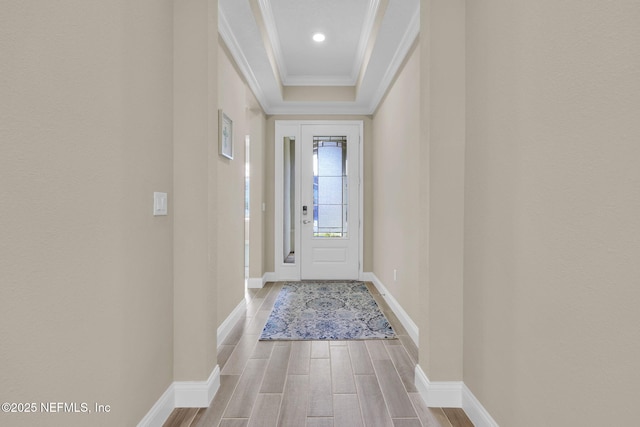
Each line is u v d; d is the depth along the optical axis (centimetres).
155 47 157
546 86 111
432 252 179
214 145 188
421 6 190
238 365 226
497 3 144
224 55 271
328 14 307
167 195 170
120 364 129
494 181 146
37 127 91
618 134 84
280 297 398
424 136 186
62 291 99
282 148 488
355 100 451
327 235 491
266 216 489
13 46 84
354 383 203
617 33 84
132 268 138
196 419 167
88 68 110
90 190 111
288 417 169
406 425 163
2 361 83
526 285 122
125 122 132
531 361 119
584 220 94
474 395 165
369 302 377
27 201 88
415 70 265
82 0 107
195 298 179
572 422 99
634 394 80
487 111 153
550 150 109
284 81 446
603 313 88
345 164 491
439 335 179
